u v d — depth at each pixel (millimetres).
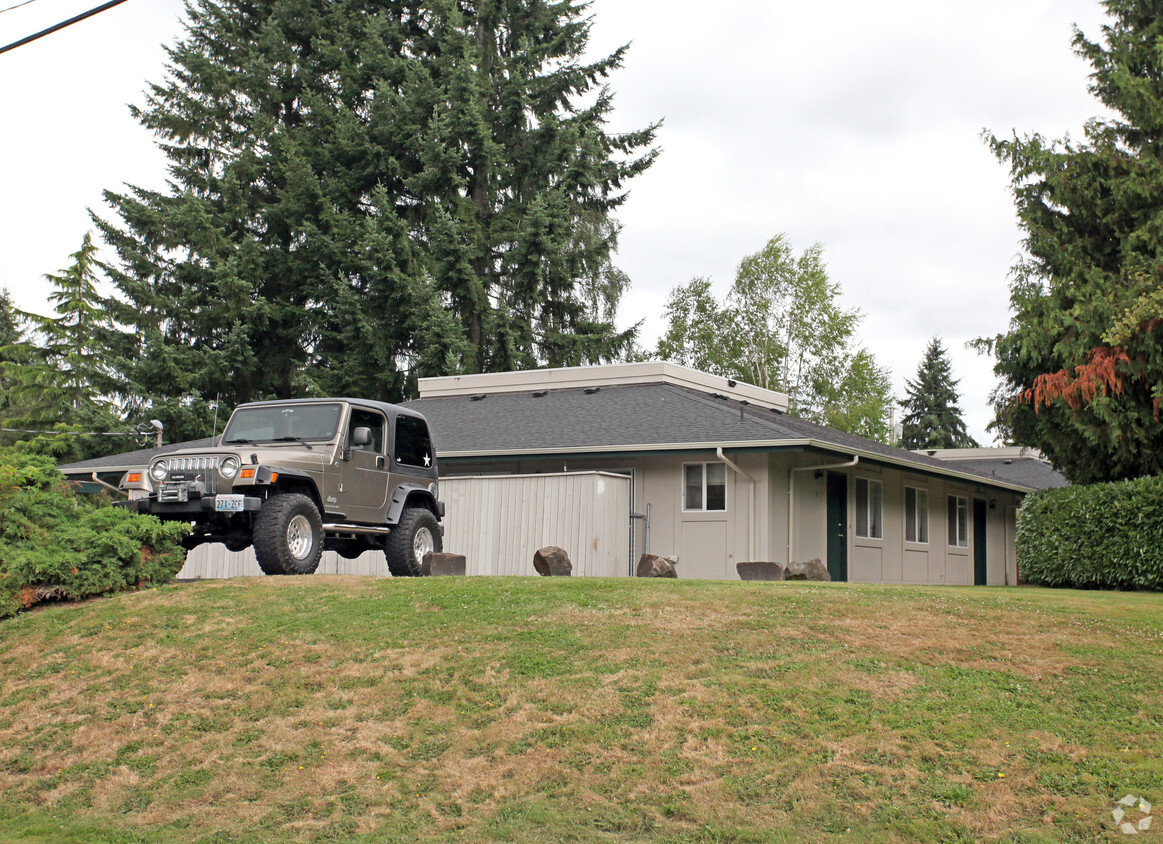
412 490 14070
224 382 35688
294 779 7895
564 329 39719
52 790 8148
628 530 17891
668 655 9109
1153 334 17641
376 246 33969
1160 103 20328
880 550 21031
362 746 8203
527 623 10047
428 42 40906
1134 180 19859
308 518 12297
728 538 17609
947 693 8172
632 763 7605
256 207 38281
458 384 24922
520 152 40406
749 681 8523
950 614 10133
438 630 9969
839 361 45219
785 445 16547
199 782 7984
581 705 8367
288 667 9430
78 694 9359
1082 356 18453
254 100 39344
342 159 38281
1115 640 9289
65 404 34031
